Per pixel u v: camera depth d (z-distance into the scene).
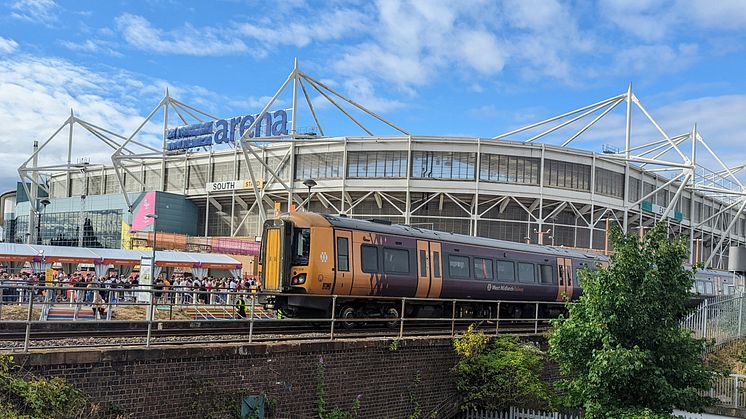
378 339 16.44
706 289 49.84
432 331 20.44
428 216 60.00
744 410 20.45
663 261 15.69
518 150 59.50
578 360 15.91
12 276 28.84
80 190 84.56
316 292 20.17
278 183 63.25
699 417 20.88
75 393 10.66
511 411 18.59
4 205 106.19
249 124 68.56
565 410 19.02
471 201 60.34
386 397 16.53
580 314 16.19
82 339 14.26
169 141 75.62
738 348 26.98
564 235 63.53
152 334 16.02
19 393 9.98
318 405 14.70
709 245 90.19
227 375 13.02
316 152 61.69
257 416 13.28
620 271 15.32
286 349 14.12
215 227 70.94
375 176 59.38
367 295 21.36
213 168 70.25
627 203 65.62
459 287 24.45
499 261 26.62
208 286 29.78
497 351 19.41
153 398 11.85
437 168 58.75
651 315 15.23
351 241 21.00
